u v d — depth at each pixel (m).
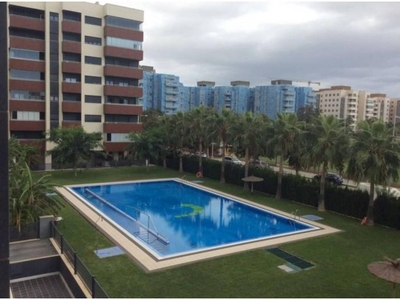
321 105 139.88
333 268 15.94
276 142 29.31
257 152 33.16
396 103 142.88
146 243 20.02
